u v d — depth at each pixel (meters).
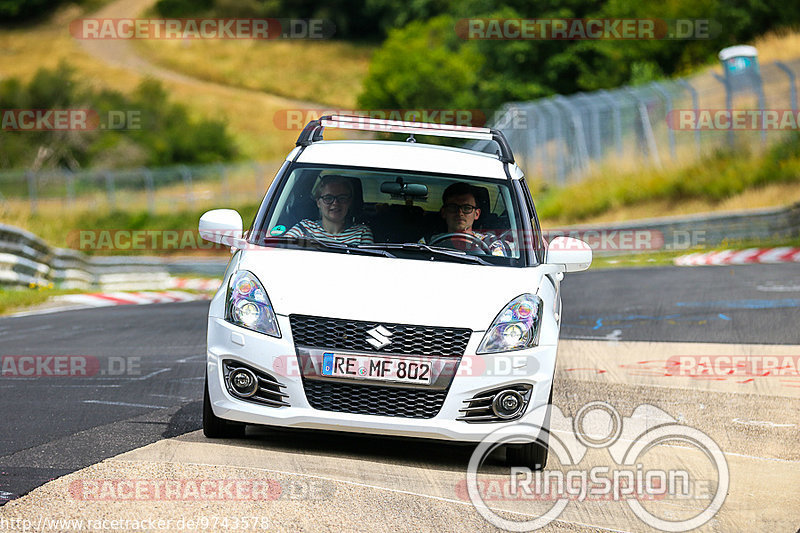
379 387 20.70
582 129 121.81
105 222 151.50
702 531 18.06
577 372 34.16
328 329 20.78
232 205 168.25
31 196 148.50
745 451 24.12
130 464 19.66
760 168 102.38
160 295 68.88
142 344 40.06
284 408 20.78
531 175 128.75
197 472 19.16
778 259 77.12
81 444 21.73
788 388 31.84
